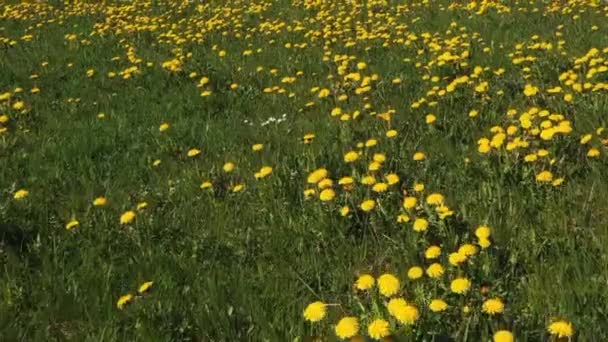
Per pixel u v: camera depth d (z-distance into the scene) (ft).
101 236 10.41
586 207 10.03
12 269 9.68
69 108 16.87
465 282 8.36
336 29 24.43
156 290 9.25
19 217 10.85
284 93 16.98
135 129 14.87
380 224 10.12
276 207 10.80
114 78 19.72
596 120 12.26
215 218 10.67
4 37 26.89
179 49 22.67
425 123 13.15
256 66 20.27
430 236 9.61
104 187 11.82
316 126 13.78
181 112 15.97
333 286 9.20
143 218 10.62
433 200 9.96
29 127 15.37
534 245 9.36
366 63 19.17
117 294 9.39
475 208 10.14
